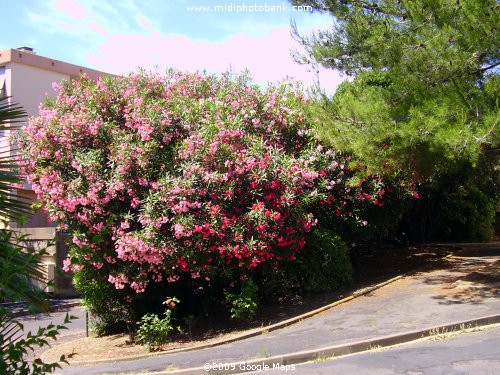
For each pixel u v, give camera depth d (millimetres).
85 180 9391
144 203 9125
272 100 11234
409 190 13062
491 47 9141
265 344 7848
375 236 15055
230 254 9242
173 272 9586
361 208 12359
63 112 10531
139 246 8633
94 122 9789
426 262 14047
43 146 9797
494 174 18641
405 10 9852
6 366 3412
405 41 9602
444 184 16641
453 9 9156
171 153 9602
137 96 10430
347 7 10867
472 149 8375
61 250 13586
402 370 6039
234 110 10617
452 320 7992
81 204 9344
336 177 11266
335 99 10602
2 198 4094
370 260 14969
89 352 8953
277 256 10117
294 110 11312
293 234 10094
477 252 15641
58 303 13656
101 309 10312
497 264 12703
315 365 6738
